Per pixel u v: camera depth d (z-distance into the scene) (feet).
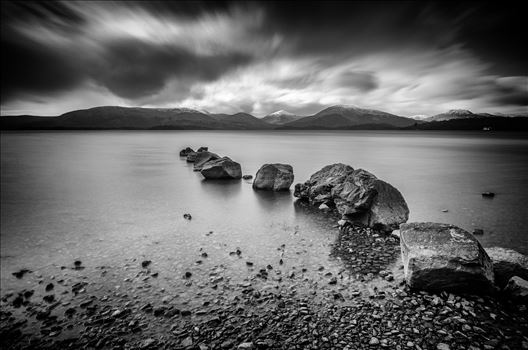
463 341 28.02
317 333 29.89
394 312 32.91
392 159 218.38
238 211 80.59
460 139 596.70
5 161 210.38
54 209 83.87
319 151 301.22
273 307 34.76
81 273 44.78
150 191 109.19
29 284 41.86
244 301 36.19
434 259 36.47
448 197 93.40
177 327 31.53
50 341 30.04
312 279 41.42
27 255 51.93
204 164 154.71
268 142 489.67
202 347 28.40
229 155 258.37
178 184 123.34
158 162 208.44
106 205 88.38
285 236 60.08
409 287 37.70
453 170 156.66
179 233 62.75
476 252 35.78
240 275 43.11
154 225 68.64
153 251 52.85
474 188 107.65
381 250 51.44
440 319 31.32
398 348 27.43
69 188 115.03
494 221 67.87
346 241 56.34
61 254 52.13
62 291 39.70
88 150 315.37
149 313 34.19
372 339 28.68
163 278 42.65
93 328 31.81
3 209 83.66
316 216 74.54
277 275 42.88
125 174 151.74
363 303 34.91
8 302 37.42
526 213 74.13
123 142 479.00
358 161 206.08
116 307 35.63
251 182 127.54
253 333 30.22
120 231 64.39
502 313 31.91
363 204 63.72
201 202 91.56
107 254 51.80
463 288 35.40
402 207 63.46
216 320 32.40
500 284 36.52
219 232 63.10
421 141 517.96
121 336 30.40
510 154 255.70
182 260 48.78
